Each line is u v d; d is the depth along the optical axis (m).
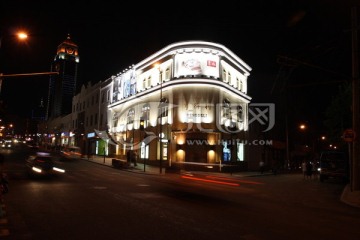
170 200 12.68
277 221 9.38
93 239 6.93
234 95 38.31
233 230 8.00
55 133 89.88
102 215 9.43
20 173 23.12
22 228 7.76
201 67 33.50
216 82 33.38
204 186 19.45
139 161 40.38
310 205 13.38
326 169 27.33
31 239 6.87
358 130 18.02
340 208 12.80
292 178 31.23
